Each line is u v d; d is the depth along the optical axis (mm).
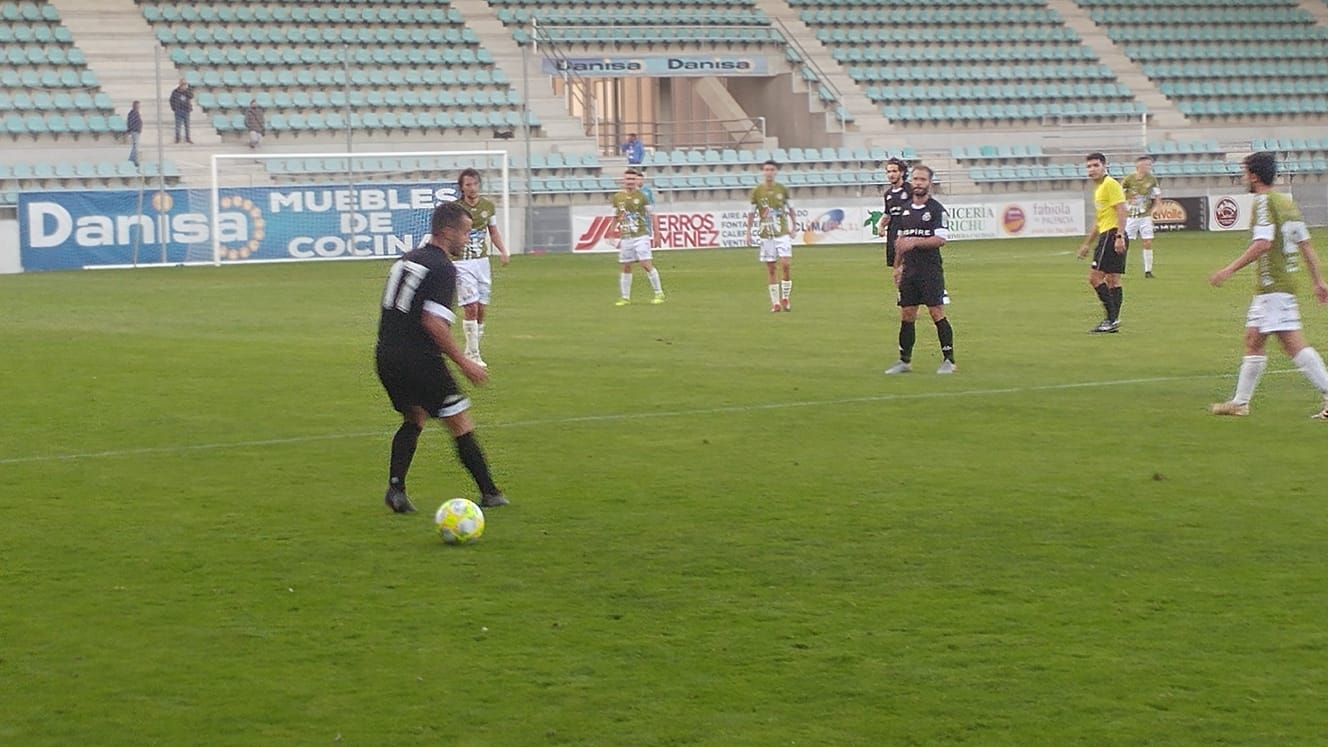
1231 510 11766
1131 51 66312
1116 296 24250
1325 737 7191
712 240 52969
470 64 56656
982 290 32719
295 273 41031
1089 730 7320
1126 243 24000
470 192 21609
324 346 23484
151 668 8375
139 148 49344
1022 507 11961
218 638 8898
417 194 48344
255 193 46219
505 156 47938
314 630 9039
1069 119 62469
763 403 17359
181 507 12336
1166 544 10758
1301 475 13070
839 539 11023
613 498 12469
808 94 59969
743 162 56438
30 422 16438
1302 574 9953
